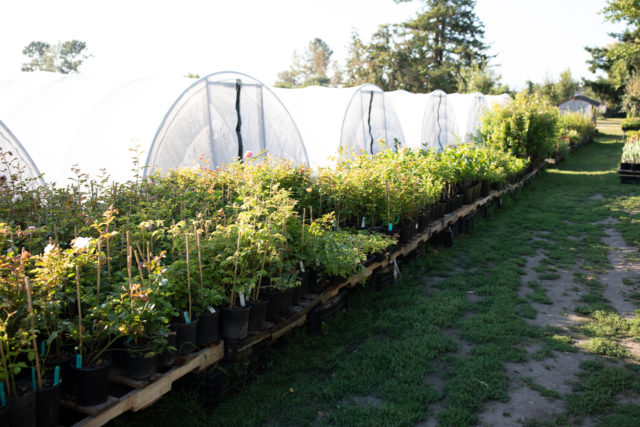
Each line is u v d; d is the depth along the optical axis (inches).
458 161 374.0
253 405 140.6
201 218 168.7
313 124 436.8
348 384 154.2
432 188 300.5
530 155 616.7
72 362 111.5
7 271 107.3
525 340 188.1
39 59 3004.4
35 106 298.0
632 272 273.9
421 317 205.8
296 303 177.0
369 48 1701.5
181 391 139.3
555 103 2236.7
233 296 145.2
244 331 145.0
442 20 1647.4
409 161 319.9
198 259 142.3
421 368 163.3
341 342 182.4
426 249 316.2
